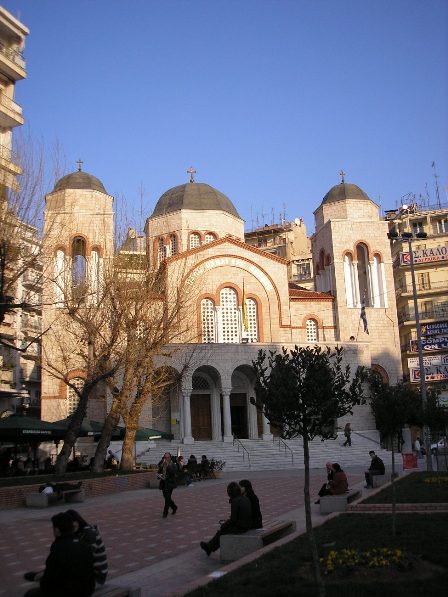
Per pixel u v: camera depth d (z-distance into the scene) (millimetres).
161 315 34594
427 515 15258
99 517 19031
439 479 22922
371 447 44750
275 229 98375
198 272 50625
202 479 33438
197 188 59375
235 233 59344
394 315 55000
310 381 10531
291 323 53406
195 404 49656
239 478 33719
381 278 55719
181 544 14484
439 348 29125
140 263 33750
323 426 11078
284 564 10570
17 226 24516
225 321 51062
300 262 90562
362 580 9570
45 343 46219
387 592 8695
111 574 11609
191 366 45125
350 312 54188
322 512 17859
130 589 8688
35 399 66000
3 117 39719
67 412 47344
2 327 48000
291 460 41531
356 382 11391
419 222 74750
